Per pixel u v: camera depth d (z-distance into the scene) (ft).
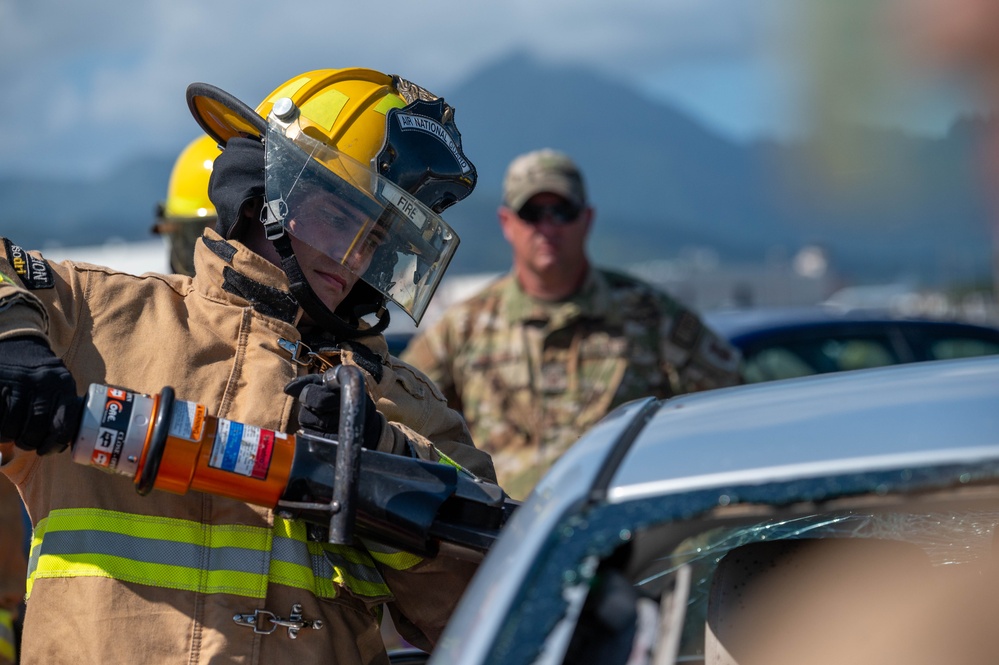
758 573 6.31
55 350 7.13
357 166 7.63
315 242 7.57
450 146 8.23
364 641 7.61
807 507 4.70
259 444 6.48
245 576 6.96
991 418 4.91
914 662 6.04
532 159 18.20
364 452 6.82
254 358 7.41
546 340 17.97
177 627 6.79
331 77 8.00
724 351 18.43
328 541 7.22
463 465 8.57
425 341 18.78
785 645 6.13
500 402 18.06
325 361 7.79
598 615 4.78
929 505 5.38
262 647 6.92
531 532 4.94
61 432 6.07
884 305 183.93
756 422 5.32
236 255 7.63
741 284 181.27
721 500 4.75
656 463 5.02
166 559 6.91
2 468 7.28
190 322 7.50
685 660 5.90
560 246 17.80
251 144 7.90
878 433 4.92
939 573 6.28
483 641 4.65
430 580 7.88
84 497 7.00
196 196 14.56
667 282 180.14
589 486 4.99
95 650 6.71
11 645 11.73
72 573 6.86
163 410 6.23
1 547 12.03
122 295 7.47
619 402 17.75
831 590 6.21
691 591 6.09
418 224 7.95
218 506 7.07
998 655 6.03
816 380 6.49
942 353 22.38
